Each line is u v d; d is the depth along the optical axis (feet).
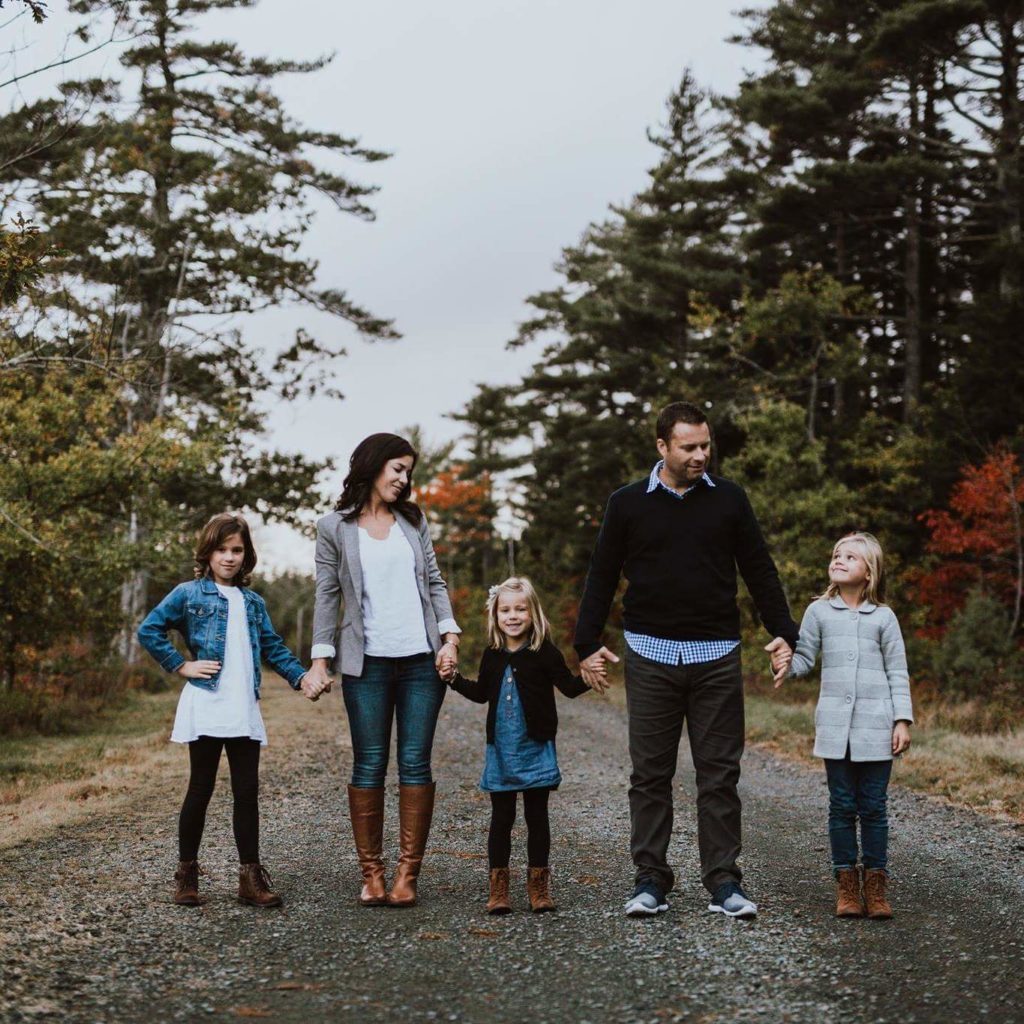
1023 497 57.21
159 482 53.26
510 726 15.08
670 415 15.24
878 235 94.79
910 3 74.28
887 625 15.25
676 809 24.34
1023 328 67.87
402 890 15.25
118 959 12.34
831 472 77.82
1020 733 38.06
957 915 14.69
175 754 34.32
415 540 16.43
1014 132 78.02
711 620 15.12
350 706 15.89
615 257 103.55
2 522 44.39
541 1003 10.97
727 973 11.90
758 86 81.97
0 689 49.42
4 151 42.73
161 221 78.48
